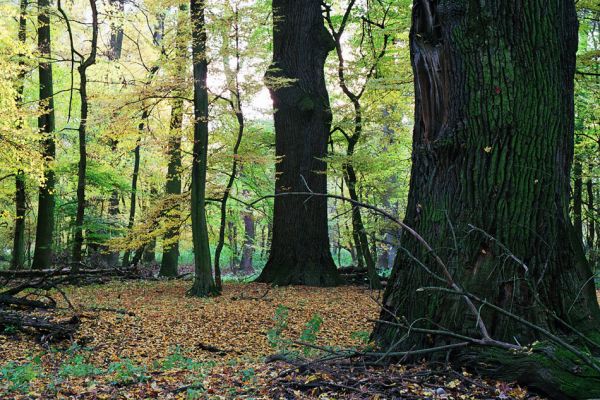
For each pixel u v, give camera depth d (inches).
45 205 668.7
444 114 200.4
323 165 612.4
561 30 196.1
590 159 687.7
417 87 210.4
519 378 153.8
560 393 144.7
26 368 212.1
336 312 391.5
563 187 193.9
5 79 488.4
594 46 732.0
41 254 664.4
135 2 696.4
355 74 618.2
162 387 180.5
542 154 187.8
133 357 268.4
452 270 186.5
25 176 653.9
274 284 572.7
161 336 316.8
